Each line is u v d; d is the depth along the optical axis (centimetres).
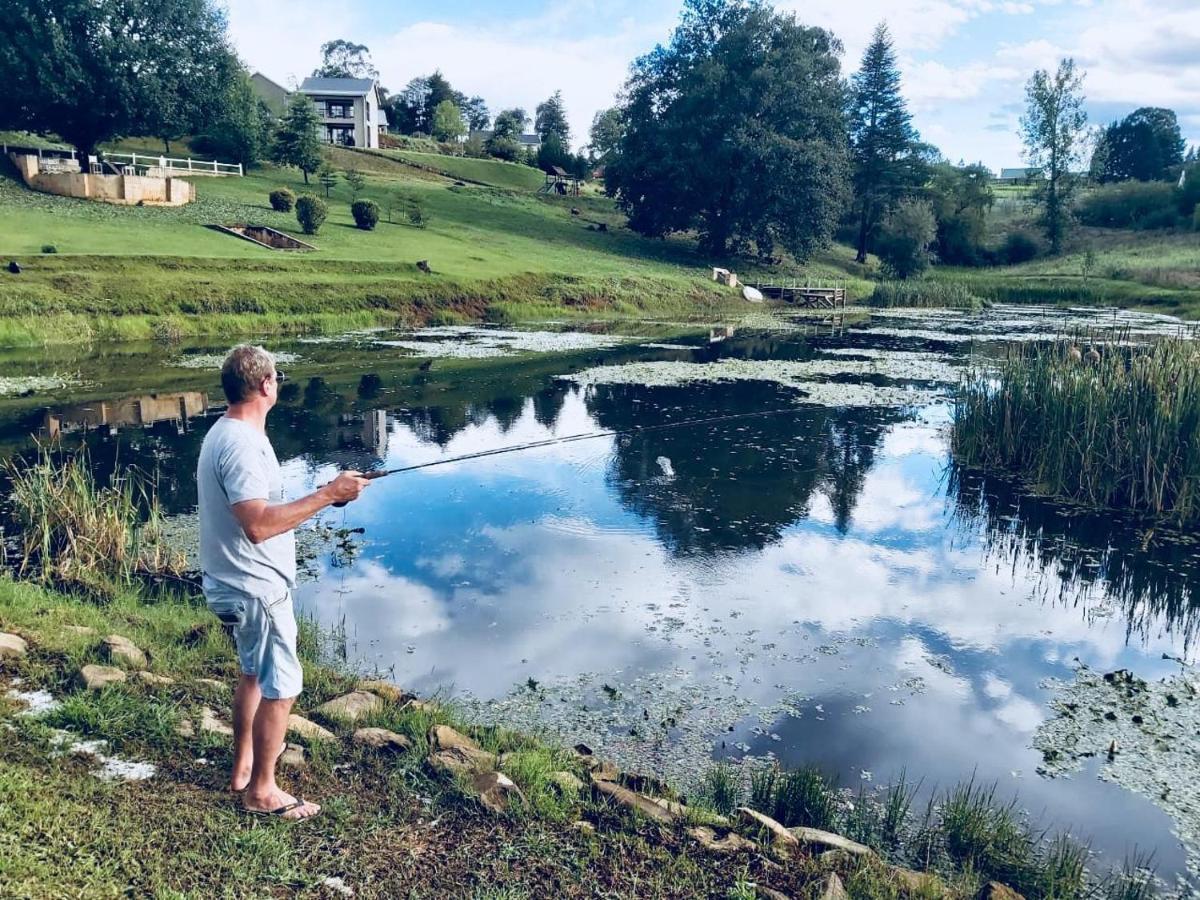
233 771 368
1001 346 2588
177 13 4288
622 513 1066
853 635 746
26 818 329
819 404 1730
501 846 361
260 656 341
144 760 394
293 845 344
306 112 4944
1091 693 652
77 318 2278
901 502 1142
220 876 316
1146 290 4281
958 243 6738
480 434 1458
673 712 604
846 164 5175
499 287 3312
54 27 3856
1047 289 4453
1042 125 6756
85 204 3431
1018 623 782
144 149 5472
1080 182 6925
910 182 6419
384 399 1722
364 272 3073
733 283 4322
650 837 384
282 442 1363
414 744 451
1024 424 1308
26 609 581
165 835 335
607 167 5400
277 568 338
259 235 3356
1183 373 1138
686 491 1165
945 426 1568
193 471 1164
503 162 8050
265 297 2669
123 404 1568
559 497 1127
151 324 2380
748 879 358
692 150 4831
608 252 4619
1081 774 544
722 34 5162
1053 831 483
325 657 663
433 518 1032
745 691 639
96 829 331
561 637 721
